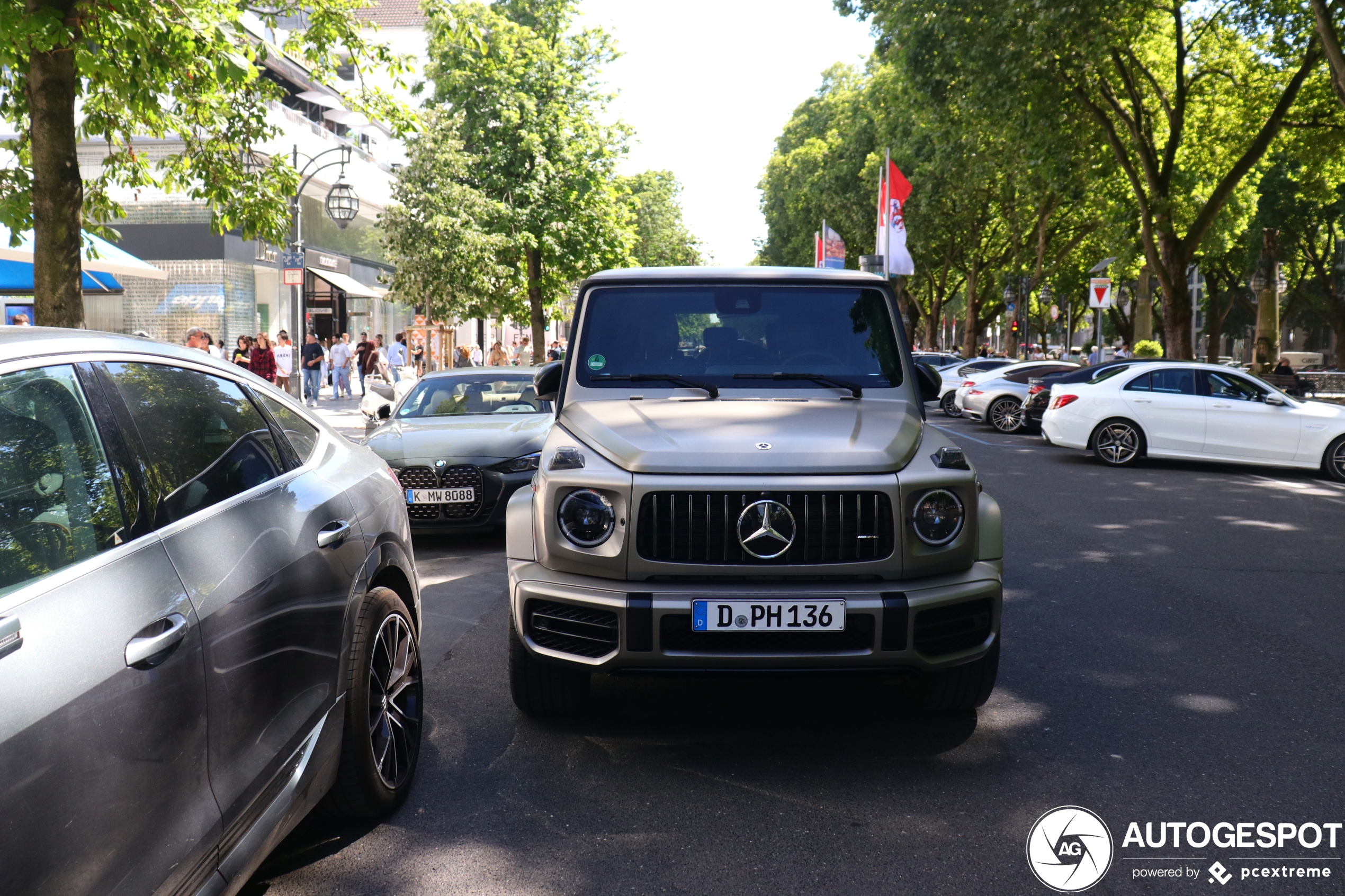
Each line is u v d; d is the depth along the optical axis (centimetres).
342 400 2814
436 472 829
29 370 224
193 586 238
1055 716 445
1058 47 1950
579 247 2939
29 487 207
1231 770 386
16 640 183
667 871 308
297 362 2509
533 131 2834
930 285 5172
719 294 510
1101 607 643
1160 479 1342
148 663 213
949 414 2711
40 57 786
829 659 368
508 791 366
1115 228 2994
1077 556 806
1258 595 676
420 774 381
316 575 302
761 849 322
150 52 775
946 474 389
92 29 756
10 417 211
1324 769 387
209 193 1076
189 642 229
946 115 2309
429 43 2777
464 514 834
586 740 416
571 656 382
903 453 394
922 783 373
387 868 310
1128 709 454
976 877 304
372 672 343
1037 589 692
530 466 852
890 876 304
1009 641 566
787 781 375
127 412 252
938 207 3878
